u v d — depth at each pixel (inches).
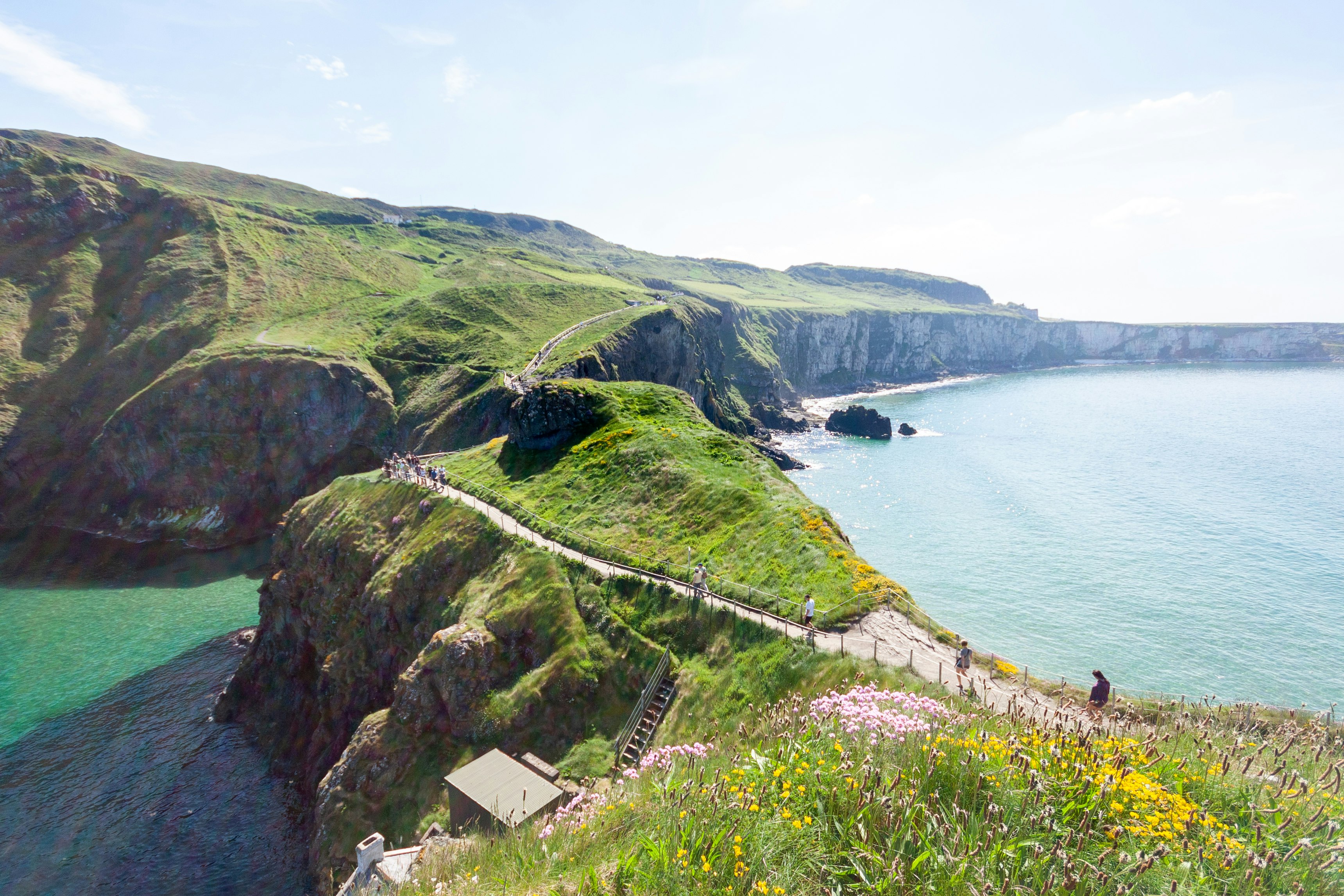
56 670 2388.0
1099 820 310.3
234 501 4183.1
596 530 1808.6
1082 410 7854.3
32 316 5354.3
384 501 2267.5
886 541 3243.1
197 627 2733.8
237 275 5994.1
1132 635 2279.8
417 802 1305.4
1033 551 3078.2
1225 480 4345.5
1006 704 867.4
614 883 331.3
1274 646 2194.9
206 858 1504.7
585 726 1299.2
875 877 295.3
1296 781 347.9
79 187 6230.3
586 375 4035.4
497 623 1524.4
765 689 1109.7
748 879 303.1
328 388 4498.0
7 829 1611.7
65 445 4685.0
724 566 1492.4
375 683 1808.6
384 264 7490.2
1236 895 274.7
